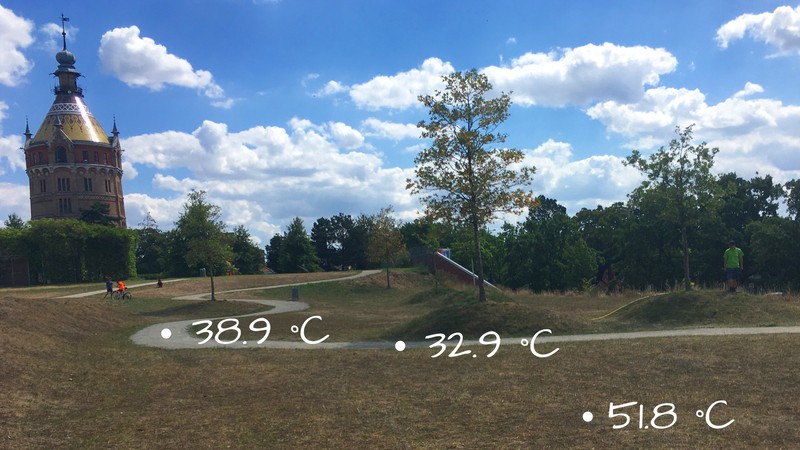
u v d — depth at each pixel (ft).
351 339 55.62
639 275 155.12
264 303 106.32
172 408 30.68
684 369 32.89
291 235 247.70
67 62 304.09
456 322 53.93
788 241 117.91
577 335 48.67
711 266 141.59
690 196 65.67
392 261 150.82
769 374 30.35
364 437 25.16
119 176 307.58
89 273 153.07
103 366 40.70
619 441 22.53
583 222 248.93
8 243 141.90
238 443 24.80
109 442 24.88
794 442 21.20
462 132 59.26
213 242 98.73
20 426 25.99
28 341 42.57
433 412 28.58
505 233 226.38
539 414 26.94
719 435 22.47
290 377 38.17
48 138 285.64
